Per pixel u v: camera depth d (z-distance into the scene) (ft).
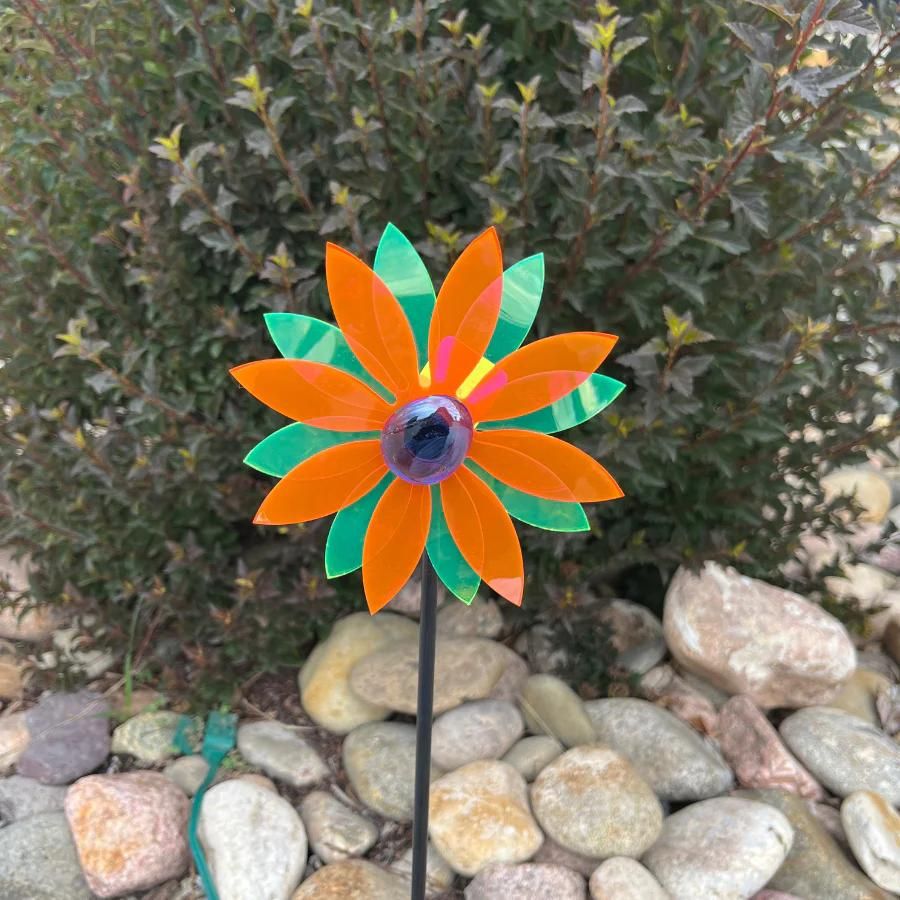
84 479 3.12
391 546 1.61
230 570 3.27
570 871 2.63
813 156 2.27
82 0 2.97
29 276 2.99
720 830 2.68
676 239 2.45
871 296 2.75
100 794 2.79
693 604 3.17
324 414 1.53
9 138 3.04
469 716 3.03
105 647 3.25
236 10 2.75
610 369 3.01
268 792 2.85
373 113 2.67
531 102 2.78
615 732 3.04
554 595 3.04
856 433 3.08
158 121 2.87
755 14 2.61
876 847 2.65
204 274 2.98
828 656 3.07
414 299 1.56
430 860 2.74
